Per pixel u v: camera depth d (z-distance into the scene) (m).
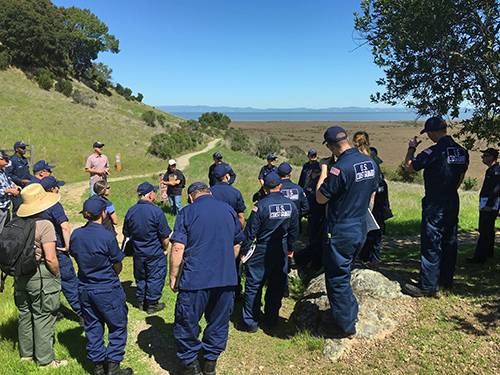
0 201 6.61
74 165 22.00
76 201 13.73
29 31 51.16
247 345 4.27
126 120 44.28
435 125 4.12
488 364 3.16
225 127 77.06
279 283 4.61
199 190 3.81
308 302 4.67
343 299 3.73
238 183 19.19
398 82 6.54
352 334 3.85
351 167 3.58
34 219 3.57
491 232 5.66
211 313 3.62
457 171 4.10
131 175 22.52
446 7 5.57
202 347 3.89
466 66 5.92
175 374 3.74
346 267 3.72
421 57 6.09
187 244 3.58
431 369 3.25
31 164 19.66
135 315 5.09
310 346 3.92
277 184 4.55
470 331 3.62
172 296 5.75
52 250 3.56
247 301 4.55
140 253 5.02
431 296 4.33
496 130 6.49
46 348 3.77
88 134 32.28
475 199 15.46
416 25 5.99
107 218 5.79
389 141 89.44
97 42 71.31
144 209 4.96
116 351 3.64
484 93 5.77
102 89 71.38
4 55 49.12
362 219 3.71
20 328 3.74
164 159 29.62
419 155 4.18
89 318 3.61
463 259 6.15
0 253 3.40
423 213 4.33
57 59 62.97
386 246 8.66
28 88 43.44
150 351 4.19
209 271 3.47
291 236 4.76
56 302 3.74
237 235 3.79
